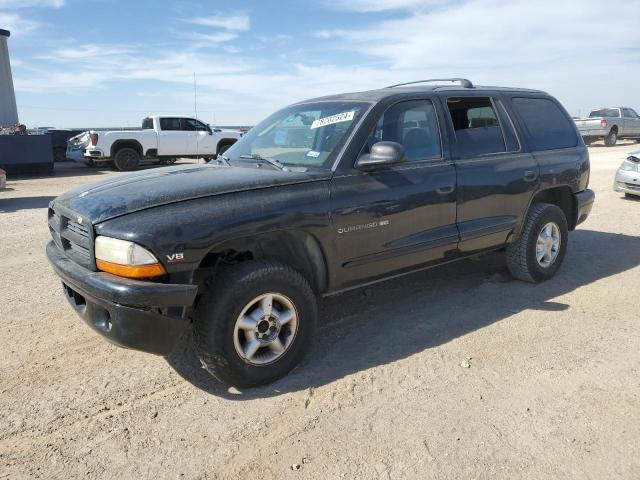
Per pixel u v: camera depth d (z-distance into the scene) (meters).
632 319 4.42
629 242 7.03
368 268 3.88
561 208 5.71
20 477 2.58
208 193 3.24
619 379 3.46
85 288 3.06
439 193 4.19
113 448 2.80
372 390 3.35
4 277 5.58
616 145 28.94
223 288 3.15
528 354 3.80
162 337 3.07
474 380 3.45
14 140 16.48
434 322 4.38
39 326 4.31
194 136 19.41
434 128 4.36
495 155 4.72
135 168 18.73
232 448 2.80
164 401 3.25
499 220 4.73
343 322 4.41
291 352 3.48
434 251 4.25
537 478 2.55
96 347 3.96
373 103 4.02
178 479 2.58
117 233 2.94
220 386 3.42
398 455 2.72
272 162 3.96
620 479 2.55
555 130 5.46
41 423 3.02
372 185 3.80
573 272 5.68
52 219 3.79
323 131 4.04
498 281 5.38
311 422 3.02
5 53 19.08
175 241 2.96
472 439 2.85
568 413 3.08
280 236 3.55
